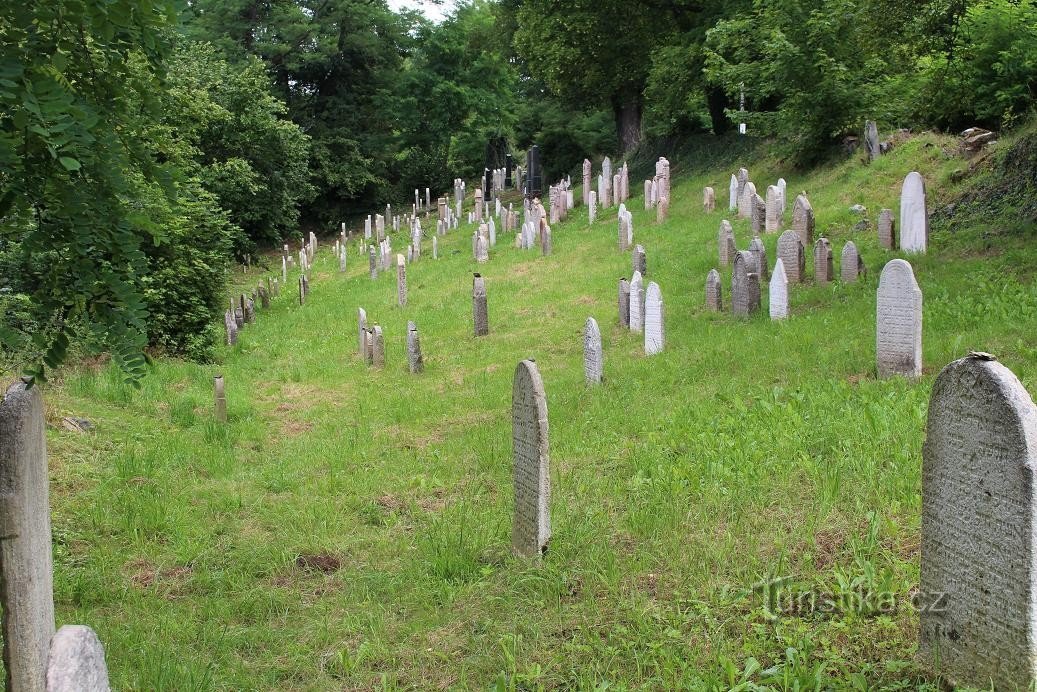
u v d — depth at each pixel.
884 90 23.80
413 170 54.31
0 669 5.41
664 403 10.52
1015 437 4.16
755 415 9.17
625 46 33.38
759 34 25.66
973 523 4.40
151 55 5.41
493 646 5.51
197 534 8.09
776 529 6.45
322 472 10.15
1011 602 4.21
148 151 6.02
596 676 4.96
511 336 17.52
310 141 43.75
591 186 36.59
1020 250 13.59
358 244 40.94
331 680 5.40
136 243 5.28
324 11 52.03
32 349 5.94
